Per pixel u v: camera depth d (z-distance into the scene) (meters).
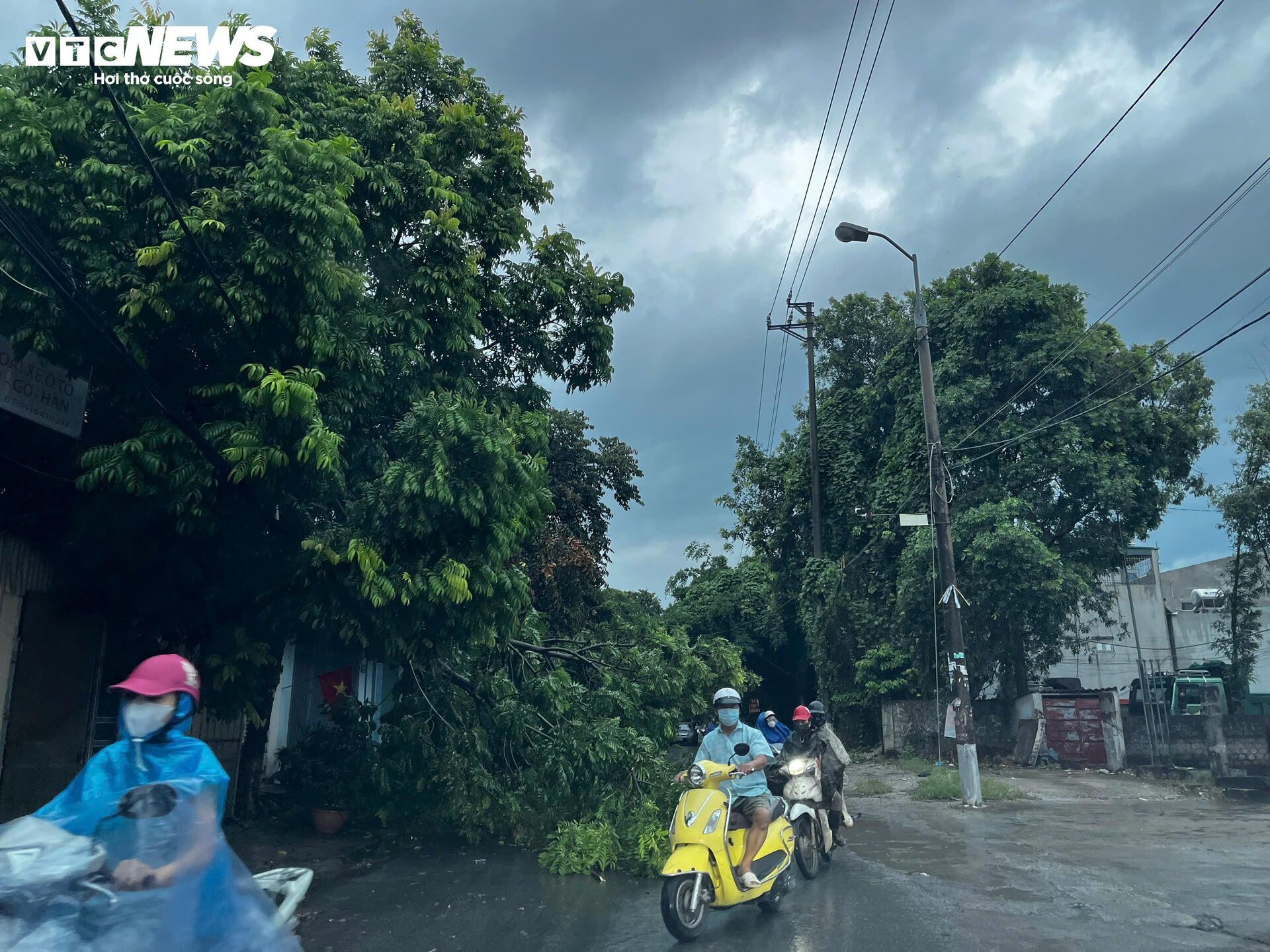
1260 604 36.59
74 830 2.77
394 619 9.16
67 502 9.34
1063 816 13.45
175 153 8.12
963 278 27.58
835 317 34.66
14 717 9.23
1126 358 24.64
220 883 2.83
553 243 13.19
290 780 12.13
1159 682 21.70
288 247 8.05
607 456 25.73
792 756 9.30
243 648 9.55
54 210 7.73
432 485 8.22
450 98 12.44
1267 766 20.36
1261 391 25.52
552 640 13.74
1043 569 22.30
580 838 9.33
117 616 10.12
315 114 10.63
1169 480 25.42
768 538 36.81
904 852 10.35
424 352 10.95
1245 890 8.09
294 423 8.07
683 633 13.54
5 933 2.48
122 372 8.27
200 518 8.45
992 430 24.47
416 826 11.52
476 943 6.55
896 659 26.92
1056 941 6.41
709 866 6.65
